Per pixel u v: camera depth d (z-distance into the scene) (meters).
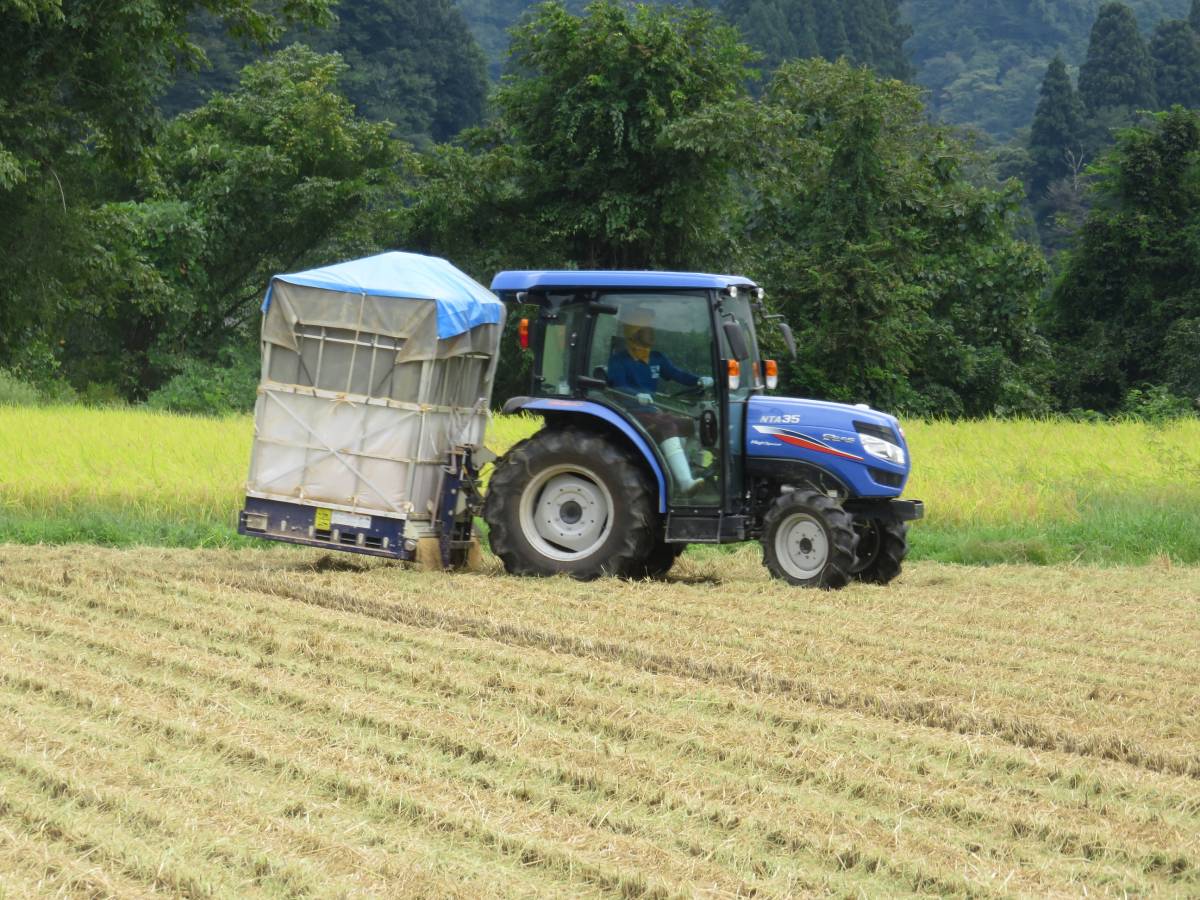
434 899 17.41
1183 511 56.91
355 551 40.69
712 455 41.03
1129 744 24.77
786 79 145.50
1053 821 20.70
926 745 24.48
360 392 40.56
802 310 123.38
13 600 34.25
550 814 20.47
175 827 19.25
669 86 123.19
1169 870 19.33
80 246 88.19
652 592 38.88
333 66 150.75
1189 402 95.94
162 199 135.38
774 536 41.38
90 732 23.19
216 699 25.56
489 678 27.91
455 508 41.75
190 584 36.97
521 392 124.56
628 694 27.36
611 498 40.69
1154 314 169.62
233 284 146.38
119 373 134.88
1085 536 53.06
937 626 35.72
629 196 122.19
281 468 40.94
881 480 42.19
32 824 19.27
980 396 143.88
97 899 17.14
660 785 21.80
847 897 17.98
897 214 134.00
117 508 50.78
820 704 27.36
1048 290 191.12
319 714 25.09
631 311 41.81
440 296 40.34
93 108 82.44
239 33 83.69
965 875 18.64
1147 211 175.62
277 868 18.05
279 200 143.00
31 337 96.06
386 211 140.00
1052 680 29.86
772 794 21.53
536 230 127.12
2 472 53.25
